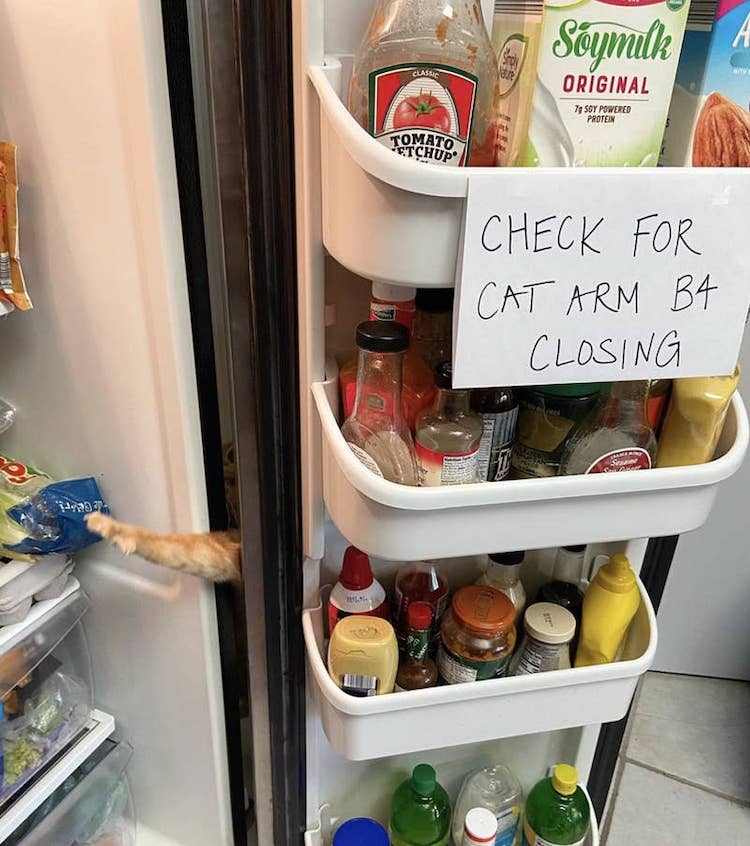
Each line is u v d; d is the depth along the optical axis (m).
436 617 0.82
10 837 0.85
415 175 0.48
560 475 0.67
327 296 0.70
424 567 0.82
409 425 0.67
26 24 0.60
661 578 0.89
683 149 0.58
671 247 0.54
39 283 0.70
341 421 0.69
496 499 0.59
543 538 0.63
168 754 0.94
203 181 0.64
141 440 0.73
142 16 0.55
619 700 0.80
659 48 0.51
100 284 0.67
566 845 0.94
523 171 0.49
